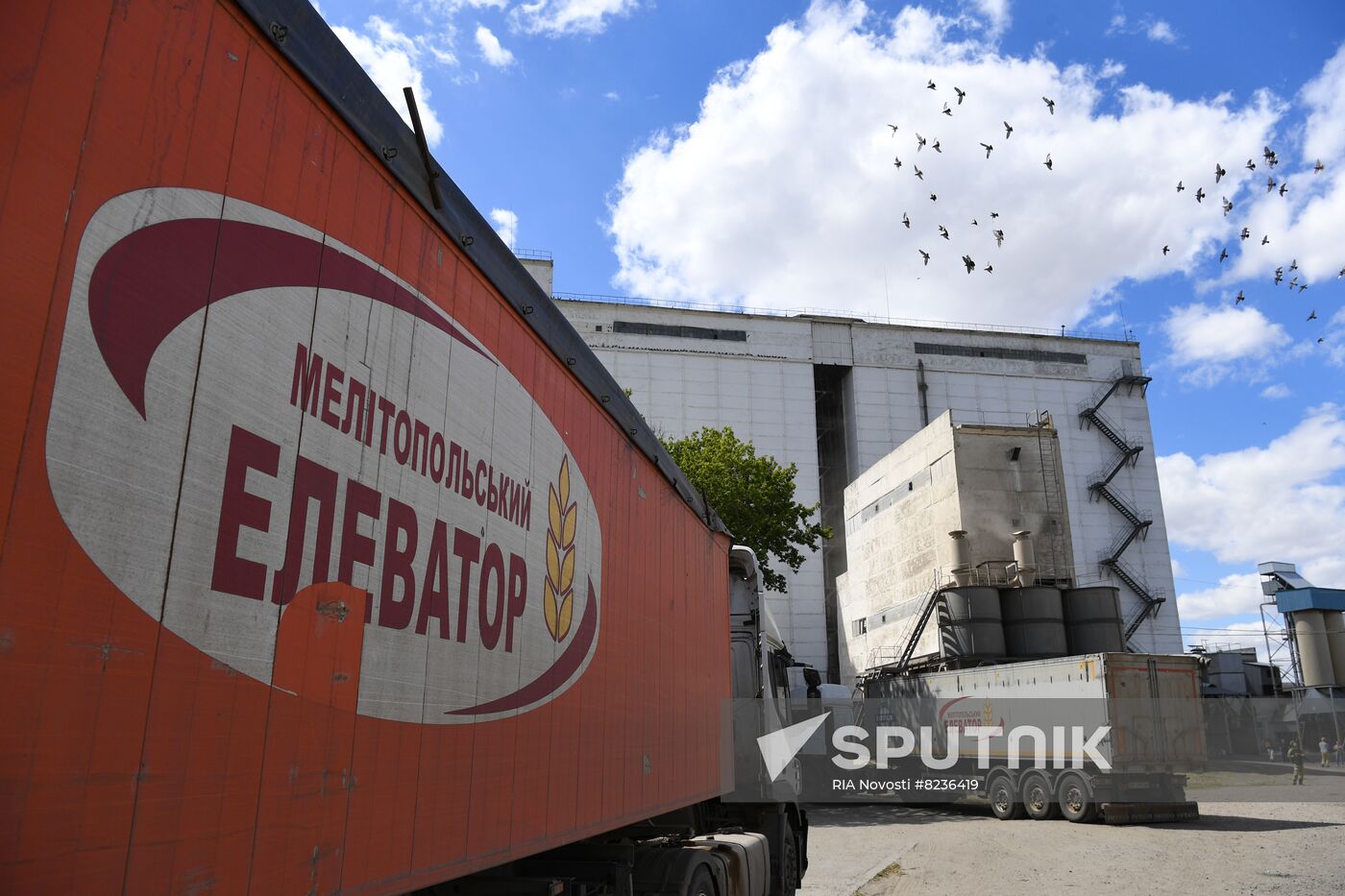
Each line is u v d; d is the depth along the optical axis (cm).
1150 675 2052
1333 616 5244
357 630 286
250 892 231
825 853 1585
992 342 7188
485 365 394
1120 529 6794
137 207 209
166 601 210
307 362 269
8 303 176
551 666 451
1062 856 1484
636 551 612
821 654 6225
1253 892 1106
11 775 171
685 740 710
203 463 224
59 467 184
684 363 6656
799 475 6569
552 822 443
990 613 3300
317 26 280
